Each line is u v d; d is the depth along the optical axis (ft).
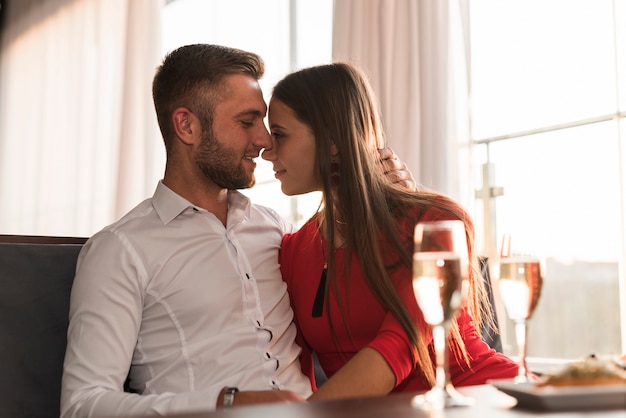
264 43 14.76
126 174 15.30
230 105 5.69
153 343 5.29
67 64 18.69
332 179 5.48
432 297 2.91
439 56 10.26
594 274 9.91
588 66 9.84
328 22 13.42
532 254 3.48
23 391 4.96
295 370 5.55
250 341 5.35
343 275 5.30
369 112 5.58
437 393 2.88
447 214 5.25
